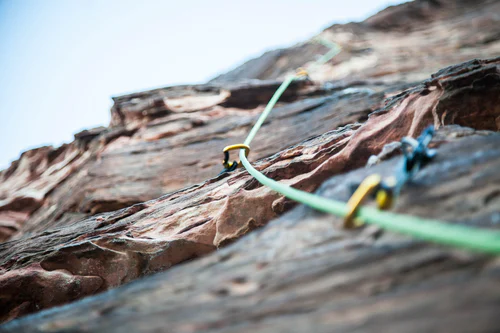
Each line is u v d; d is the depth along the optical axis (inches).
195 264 90.0
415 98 147.6
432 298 59.4
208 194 169.2
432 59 455.8
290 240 85.3
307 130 257.6
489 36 498.9
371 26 678.5
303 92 366.6
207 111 352.5
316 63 527.8
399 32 653.9
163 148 304.3
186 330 68.2
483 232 67.5
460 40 516.7
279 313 66.6
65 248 150.0
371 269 69.5
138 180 268.7
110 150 316.8
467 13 658.2
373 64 482.6
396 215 79.5
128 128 348.2
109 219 183.6
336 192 94.6
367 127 146.7
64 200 294.4
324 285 69.5
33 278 145.6
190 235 149.6
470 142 98.0
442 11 694.5
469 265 63.2
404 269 66.9
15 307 143.4
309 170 151.6
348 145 143.5
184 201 174.1
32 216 328.8
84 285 146.6
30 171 408.2
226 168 187.0
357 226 81.5
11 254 180.4
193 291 79.2
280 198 138.8
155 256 147.3
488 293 56.6
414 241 72.0
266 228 94.3
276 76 606.5
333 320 61.6
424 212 78.0
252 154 254.8
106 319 77.8
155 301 79.6
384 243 74.3
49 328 80.6
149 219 169.8
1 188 397.7
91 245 149.6
